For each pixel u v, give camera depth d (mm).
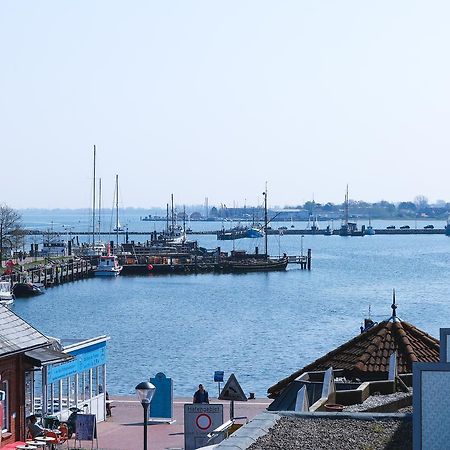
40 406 44594
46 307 136875
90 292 162625
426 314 127188
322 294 158500
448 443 16047
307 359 80938
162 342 93750
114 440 42844
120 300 147750
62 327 111500
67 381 45719
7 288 142500
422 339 34125
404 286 176000
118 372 73125
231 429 26922
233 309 132875
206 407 36562
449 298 151500
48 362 38750
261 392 63500
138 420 47500
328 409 24828
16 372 38250
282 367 76062
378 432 17359
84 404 45469
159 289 168750
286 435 16953
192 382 68438
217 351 86188
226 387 35844
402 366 32156
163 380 47438
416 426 16156
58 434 39281
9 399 37781
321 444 16516
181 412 49781
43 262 186375
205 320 117750
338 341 95062
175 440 42969
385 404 26469
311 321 116438
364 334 34344
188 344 91938
